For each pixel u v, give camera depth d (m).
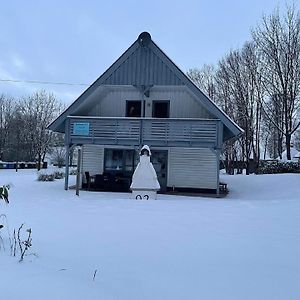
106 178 18.23
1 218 6.90
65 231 5.71
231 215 8.24
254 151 34.56
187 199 14.00
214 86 42.16
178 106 18.59
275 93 29.89
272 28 29.42
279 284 3.60
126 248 4.77
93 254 4.41
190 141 16.62
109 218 7.24
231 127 16.41
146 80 16.98
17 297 2.92
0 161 46.84
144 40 16.92
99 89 18.03
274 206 10.47
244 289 3.43
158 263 4.16
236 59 35.59
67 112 17.61
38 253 4.29
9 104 54.22
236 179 22.02
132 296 3.17
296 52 28.72
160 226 6.47
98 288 3.30
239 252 4.79
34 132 50.50
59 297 2.99
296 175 20.66
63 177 26.66
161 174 18.80
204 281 3.62
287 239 5.66
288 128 29.81
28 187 17.86
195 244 5.16
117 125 17.22
